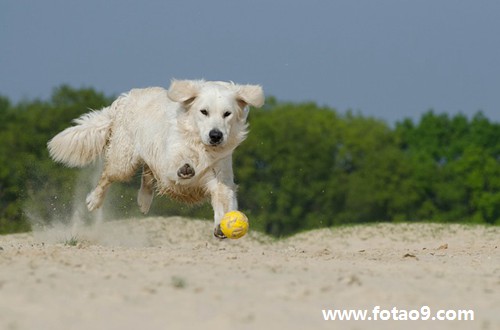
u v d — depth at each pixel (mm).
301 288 8531
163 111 14266
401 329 7203
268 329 6840
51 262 9992
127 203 22469
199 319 7098
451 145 69750
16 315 7113
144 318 7098
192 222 22281
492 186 63312
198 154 13523
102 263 10109
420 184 61938
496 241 18938
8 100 56094
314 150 58375
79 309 7375
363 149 62156
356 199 59875
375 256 13000
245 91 13797
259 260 11117
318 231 22344
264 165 57594
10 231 46219
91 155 16219
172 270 9570
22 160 48375
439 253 14398
